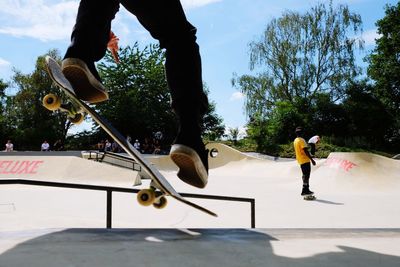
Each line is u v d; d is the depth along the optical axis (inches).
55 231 70.6
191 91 69.9
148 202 64.4
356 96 1102.4
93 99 65.0
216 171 741.3
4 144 1380.4
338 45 1119.0
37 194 343.9
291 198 350.0
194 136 68.9
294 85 1146.0
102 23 65.7
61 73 60.2
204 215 258.5
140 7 67.2
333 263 57.1
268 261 56.6
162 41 71.2
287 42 1148.5
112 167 493.7
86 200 313.1
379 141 1092.5
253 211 141.9
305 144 339.0
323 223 238.1
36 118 1375.5
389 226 228.2
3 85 1418.6
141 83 1220.5
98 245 61.2
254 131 1103.0
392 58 1266.0
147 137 1242.6
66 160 512.1
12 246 58.8
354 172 442.0
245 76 1195.9
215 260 55.7
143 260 53.9
